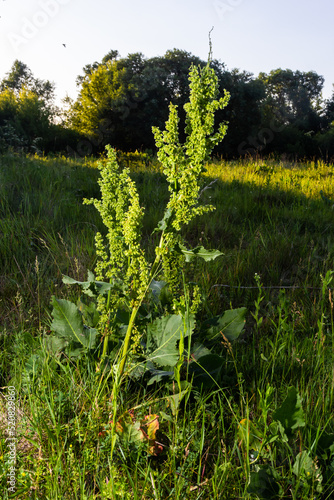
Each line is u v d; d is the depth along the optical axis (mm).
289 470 1581
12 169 6453
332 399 1938
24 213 4645
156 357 1933
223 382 2098
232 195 6250
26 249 3773
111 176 2023
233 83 36594
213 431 1801
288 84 53250
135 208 1816
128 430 1675
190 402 1980
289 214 5359
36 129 25062
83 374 2078
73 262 3547
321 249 4289
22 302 2750
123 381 2016
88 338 2127
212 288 3174
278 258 3881
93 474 1572
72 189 6047
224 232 4668
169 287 2141
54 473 1491
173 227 1833
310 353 2312
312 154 34688
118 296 2070
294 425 1561
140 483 1544
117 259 2066
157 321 1992
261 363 2236
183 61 36250
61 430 1723
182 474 1513
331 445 1612
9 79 50219
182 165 1791
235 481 1577
